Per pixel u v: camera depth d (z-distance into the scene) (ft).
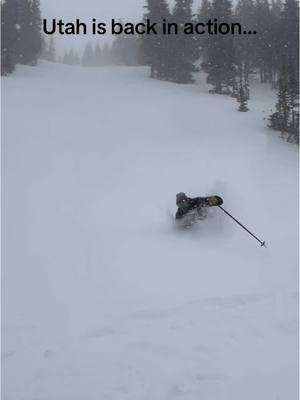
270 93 157.17
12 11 144.66
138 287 20.35
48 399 11.89
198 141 72.02
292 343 14.40
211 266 23.21
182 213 30.81
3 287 20.71
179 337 14.96
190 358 13.57
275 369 12.87
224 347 14.21
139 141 69.82
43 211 37.11
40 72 151.53
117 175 51.55
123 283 20.95
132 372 12.93
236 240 28.89
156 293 19.51
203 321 16.16
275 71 167.02
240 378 12.47
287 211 38.55
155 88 133.90
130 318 16.70
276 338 14.76
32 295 19.71
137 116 90.17
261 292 19.15
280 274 21.91
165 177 50.98
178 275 21.85
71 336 15.47
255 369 12.91
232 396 11.71
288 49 160.56
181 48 156.04
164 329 15.60
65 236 30.09
